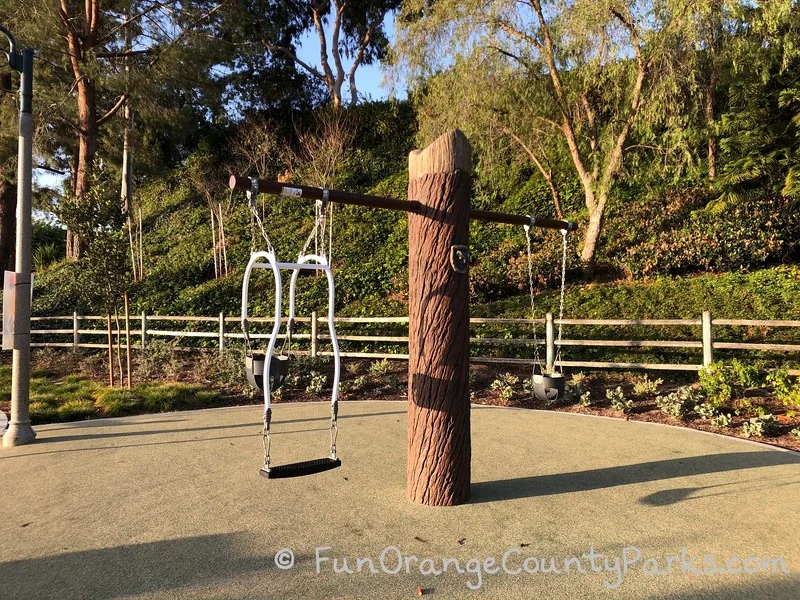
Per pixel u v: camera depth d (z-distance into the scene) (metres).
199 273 16.81
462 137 3.71
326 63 25.48
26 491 4.05
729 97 10.99
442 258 3.67
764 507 3.60
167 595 2.58
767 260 10.78
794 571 2.77
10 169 17.11
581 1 10.18
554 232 13.99
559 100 11.92
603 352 9.00
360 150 21.59
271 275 15.40
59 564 2.90
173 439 5.55
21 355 5.47
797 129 9.67
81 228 8.48
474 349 9.88
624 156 11.91
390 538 3.18
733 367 6.85
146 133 19.56
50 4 14.37
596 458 4.77
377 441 5.40
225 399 7.87
